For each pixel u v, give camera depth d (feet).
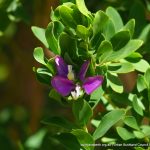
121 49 1.55
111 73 1.57
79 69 1.51
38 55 1.52
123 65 1.57
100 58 1.54
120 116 1.55
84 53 1.52
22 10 1.87
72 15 1.52
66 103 1.53
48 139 2.06
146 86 1.58
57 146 2.06
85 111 1.51
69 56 1.51
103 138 1.67
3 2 1.87
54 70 1.51
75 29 1.53
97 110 1.93
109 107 1.70
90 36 1.53
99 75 1.52
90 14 1.52
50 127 2.06
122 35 1.55
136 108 1.58
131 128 1.63
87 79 1.49
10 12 1.87
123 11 1.82
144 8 1.78
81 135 1.52
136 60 1.60
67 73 1.50
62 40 1.51
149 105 1.59
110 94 1.64
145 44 1.72
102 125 1.55
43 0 2.05
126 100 1.64
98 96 1.53
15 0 1.87
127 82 2.10
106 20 1.53
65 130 1.60
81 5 1.51
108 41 1.51
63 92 1.49
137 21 1.74
